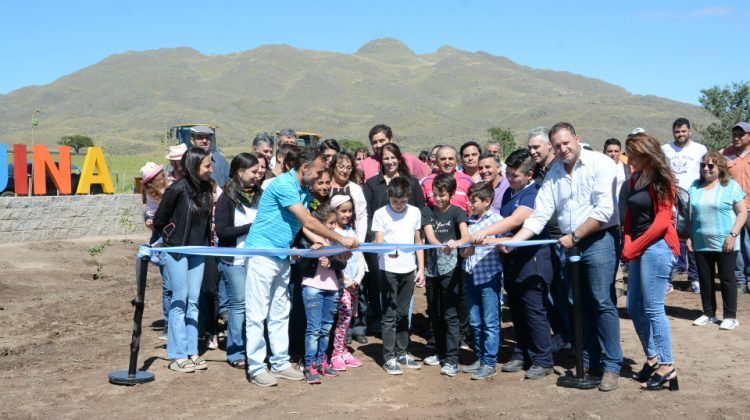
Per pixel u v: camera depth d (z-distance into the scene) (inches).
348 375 264.7
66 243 649.0
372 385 252.1
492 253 258.4
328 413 221.1
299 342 290.4
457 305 266.5
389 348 268.5
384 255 268.1
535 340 254.8
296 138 351.9
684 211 337.7
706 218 327.0
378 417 217.5
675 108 5753.0
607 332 237.5
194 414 219.1
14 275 489.7
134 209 764.6
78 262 563.2
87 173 729.0
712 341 303.9
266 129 5743.1
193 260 263.1
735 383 243.3
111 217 737.6
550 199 247.3
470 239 247.4
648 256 233.8
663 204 231.6
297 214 242.4
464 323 302.2
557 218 249.6
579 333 238.4
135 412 220.7
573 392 235.6
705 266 333.1
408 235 271.7
